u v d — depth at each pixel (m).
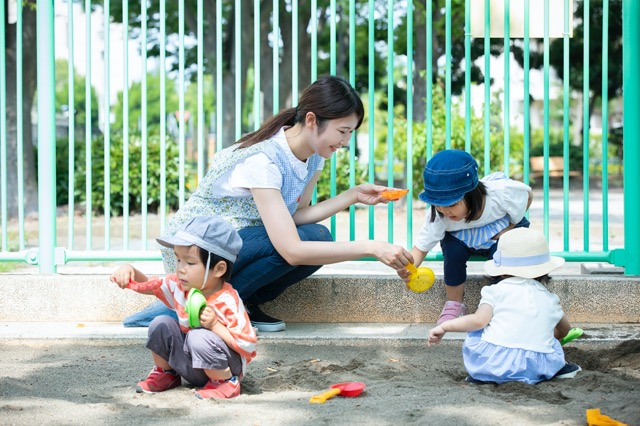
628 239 5.08
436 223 4.69
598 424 3.03
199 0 5.24
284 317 5.12
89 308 5.18
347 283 5.08
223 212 4.57
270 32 20.55
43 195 5.30
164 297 3.69
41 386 3.83
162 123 5.28
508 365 3.76
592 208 15.26
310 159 4.60
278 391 3.74
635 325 4.89
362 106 4.31
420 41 18.92
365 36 24.91
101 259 5.30
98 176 15.06
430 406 3.40
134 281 3.68
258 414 3.32
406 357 4.42
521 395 3.60
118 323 5.11
